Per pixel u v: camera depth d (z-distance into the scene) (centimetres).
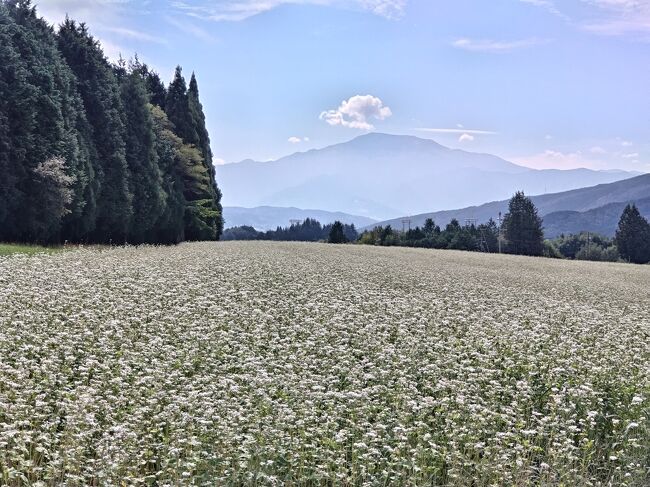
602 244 12669
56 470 729
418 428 869
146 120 6141
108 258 2848
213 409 851
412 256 5212
